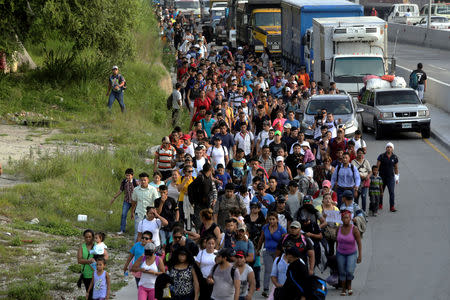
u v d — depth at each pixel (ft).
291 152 133.90
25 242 106.73
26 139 176.14
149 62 293.23
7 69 226.79
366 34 241.14
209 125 160.56
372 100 218.18
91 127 196.13
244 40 400.67
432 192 147.84
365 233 120.16
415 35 489.67
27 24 216.33
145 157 170.91
